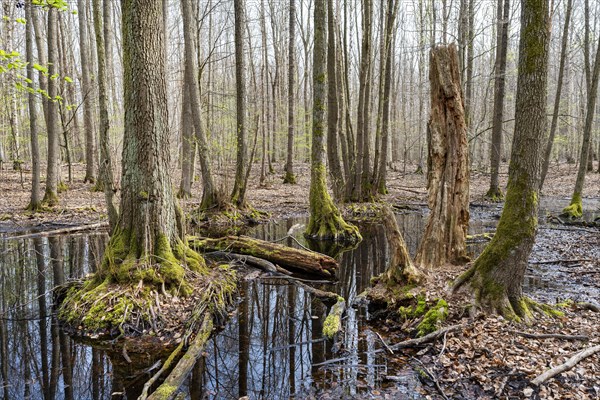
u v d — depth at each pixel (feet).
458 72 25.40
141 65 22.00
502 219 20.17
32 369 17.26
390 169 119.03
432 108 25.88
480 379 15.29
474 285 20.44
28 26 47.06
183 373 16.26
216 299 22.90
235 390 15.78
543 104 18.61
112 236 23.35
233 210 52.95
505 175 100.01
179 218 25.71
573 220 49.80
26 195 59.36
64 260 34.06
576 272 29.17
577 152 117.80
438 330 18.57
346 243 43.11
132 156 22.59
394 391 15.28
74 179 74.84
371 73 89.86
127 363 17.65
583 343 17.02
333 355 18.53
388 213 24.40
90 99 71.05
